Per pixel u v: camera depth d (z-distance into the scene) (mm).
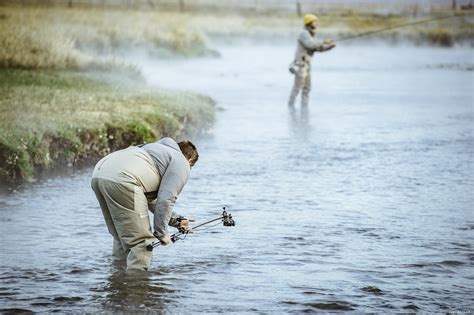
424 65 74875
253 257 16422
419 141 32219
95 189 15117
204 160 27312
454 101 47344
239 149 29641
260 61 76250
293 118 38719
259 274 15344
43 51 44906
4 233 17812
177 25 83438
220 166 26328
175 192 14734
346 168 26484
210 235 18047
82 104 30656
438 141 32312
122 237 15070
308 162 27422
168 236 14883
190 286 14594
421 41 109125
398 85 56969
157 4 134750
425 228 18891
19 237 17531
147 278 14953
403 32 112562
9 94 32000
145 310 13375
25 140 23719
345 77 62844
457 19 133750
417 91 52906
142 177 14828
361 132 34469
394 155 29031
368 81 59812
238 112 40469
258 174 25203
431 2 177250
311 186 23594
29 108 28578
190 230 15641
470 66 74000
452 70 69812
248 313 13328
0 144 22875
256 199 21781
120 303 13672
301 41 42875
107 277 14969
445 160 28141
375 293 14367
